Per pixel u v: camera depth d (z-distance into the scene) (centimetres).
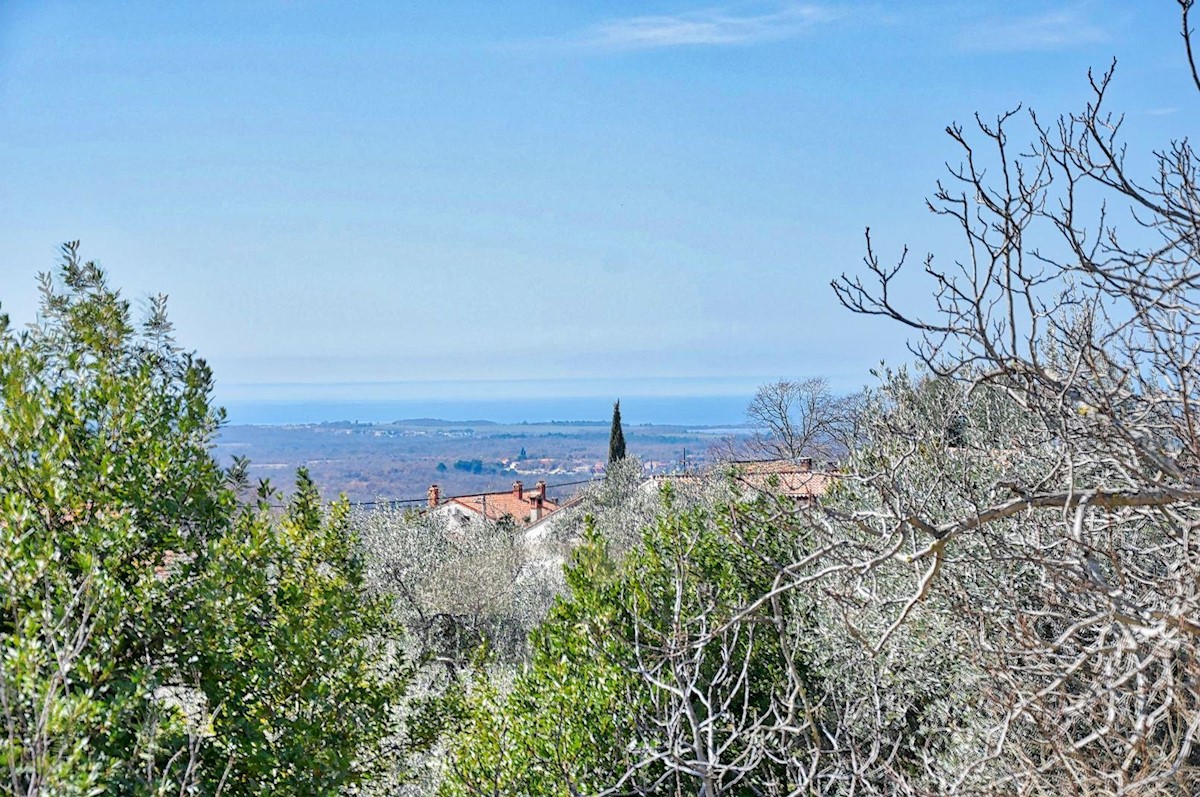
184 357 872
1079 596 446
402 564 2430
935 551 354
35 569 633
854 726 660
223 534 835
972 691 679
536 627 1132
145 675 660
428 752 1074
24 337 808
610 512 2734
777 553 989
